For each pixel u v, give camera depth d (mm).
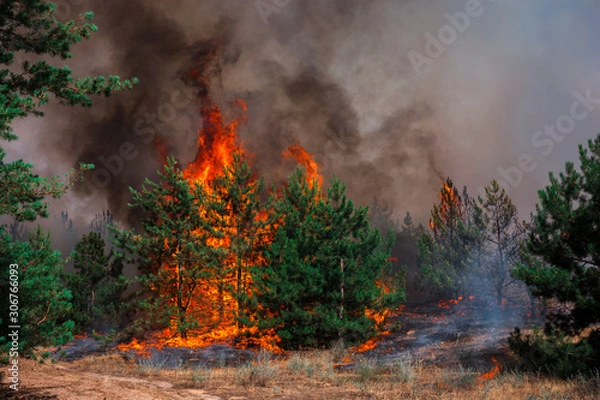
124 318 33312
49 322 13141
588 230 14586
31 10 12359
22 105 11641
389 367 18125
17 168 11234
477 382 14297
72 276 32469
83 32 12875
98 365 21391
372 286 25453
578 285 14422
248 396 12422
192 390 13203
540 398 11602
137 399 10938
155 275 31078
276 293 24438
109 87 12805
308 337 24094
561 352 14086
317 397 12328
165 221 31219
